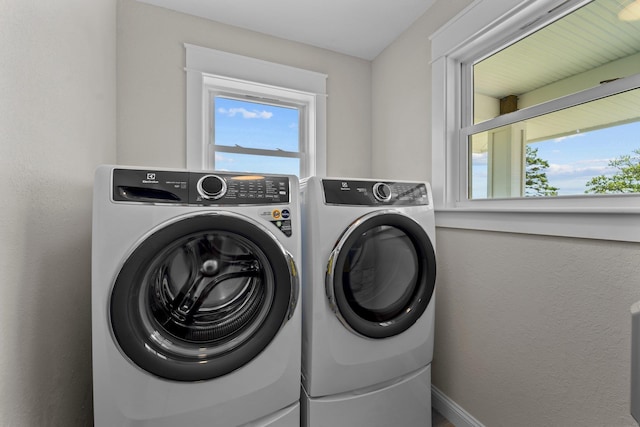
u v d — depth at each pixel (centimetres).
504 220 108
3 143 59
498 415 112
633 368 46
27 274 69
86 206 109
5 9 59
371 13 165
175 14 166
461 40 133
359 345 102
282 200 91
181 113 167
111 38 144
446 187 143
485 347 117
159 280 82
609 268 80
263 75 184
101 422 70
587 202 95
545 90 112
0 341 58
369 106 213
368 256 112
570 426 89
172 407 75
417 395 116
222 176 84
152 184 75
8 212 61
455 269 132
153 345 74
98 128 124
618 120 90
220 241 91
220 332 86
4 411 59
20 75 65
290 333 91
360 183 108
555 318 93
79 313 101
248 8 164
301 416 102
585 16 99
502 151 126
